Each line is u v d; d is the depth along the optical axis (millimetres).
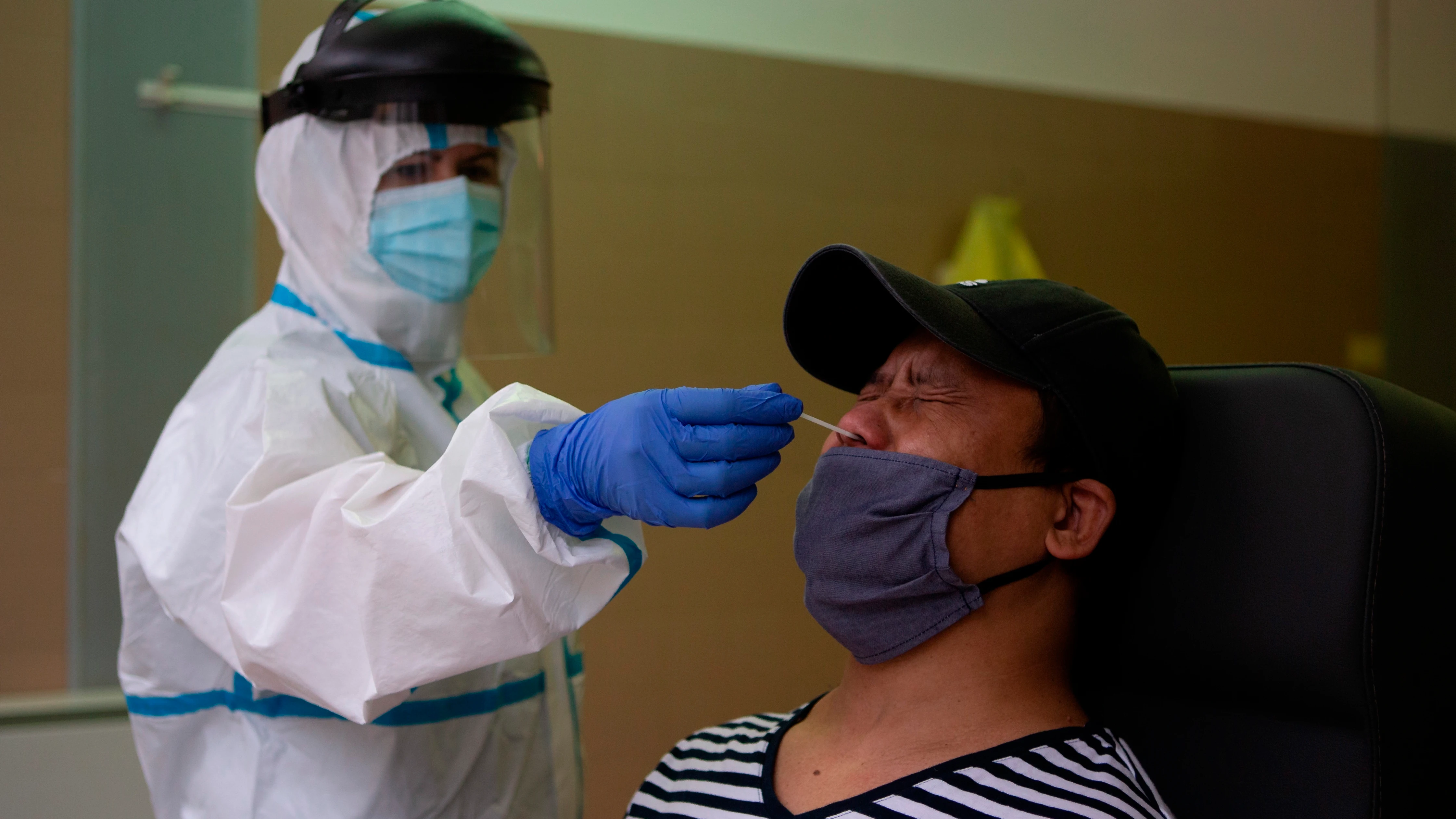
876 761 994
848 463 990
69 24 2041
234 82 2012
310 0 2139
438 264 1296
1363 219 3289
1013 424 989
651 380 2502
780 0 2604
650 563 2479
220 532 1078
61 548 2090
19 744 1865
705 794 1071
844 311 1141
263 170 1326
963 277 2721
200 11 1980
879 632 993
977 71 2818
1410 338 2629
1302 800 975
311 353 1232
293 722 1148
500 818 1281
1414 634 936
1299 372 1007
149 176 1977
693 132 2529
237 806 1152
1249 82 3139
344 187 1267
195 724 1192
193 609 1076
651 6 2484
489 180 1373
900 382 1054
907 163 2748
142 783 1920
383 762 1163
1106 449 989
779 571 2611
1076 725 1013
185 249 2008
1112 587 1084
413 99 1244
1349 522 937
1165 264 3045
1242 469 1018
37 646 2076
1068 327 1004
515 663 1306
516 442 996
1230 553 1016
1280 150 3182
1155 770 1088
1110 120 2965
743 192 2582
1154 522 1067
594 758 2436
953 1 2779
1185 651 1046
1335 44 3254
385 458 1047
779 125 2611
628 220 2473
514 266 1426
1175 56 3055
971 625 993
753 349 2605
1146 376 1021
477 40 1292
